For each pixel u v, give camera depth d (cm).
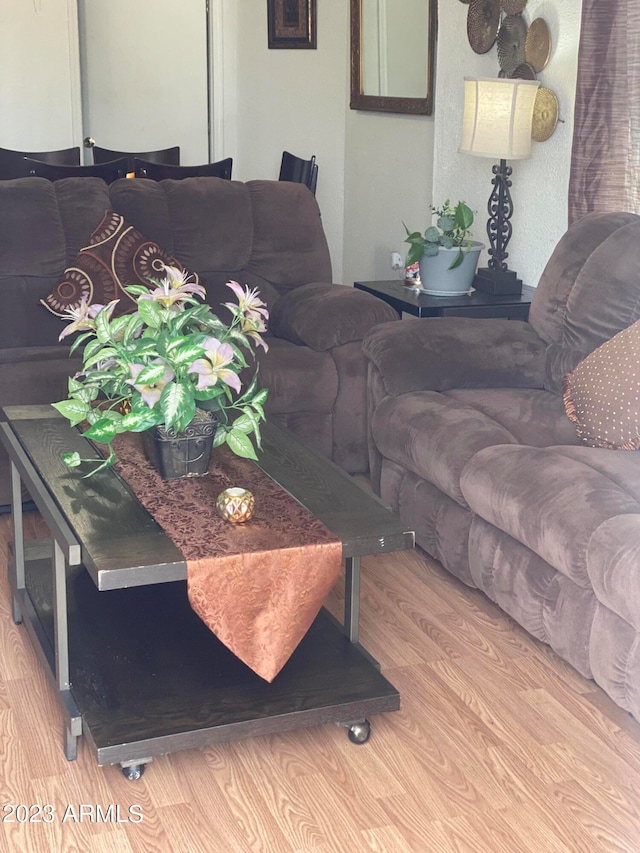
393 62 481
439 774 202
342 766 204
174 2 598
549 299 314
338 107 560
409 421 286
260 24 587
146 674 211
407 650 249
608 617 214
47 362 321
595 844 183
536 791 197
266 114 598
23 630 255
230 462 231
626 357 261
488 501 246
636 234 291
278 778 200
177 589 250
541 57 367
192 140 620
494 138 352
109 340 209
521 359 312
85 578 255
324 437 349
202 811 190
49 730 214
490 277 382
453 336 311
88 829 184
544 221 381
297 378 339
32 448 234
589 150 333
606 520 212
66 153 517
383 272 523
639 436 253
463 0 410
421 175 473
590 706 227
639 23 308
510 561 247
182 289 213
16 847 179
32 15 572
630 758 209
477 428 268
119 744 188
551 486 230
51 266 353
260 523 199
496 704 227
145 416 203
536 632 240
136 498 208
